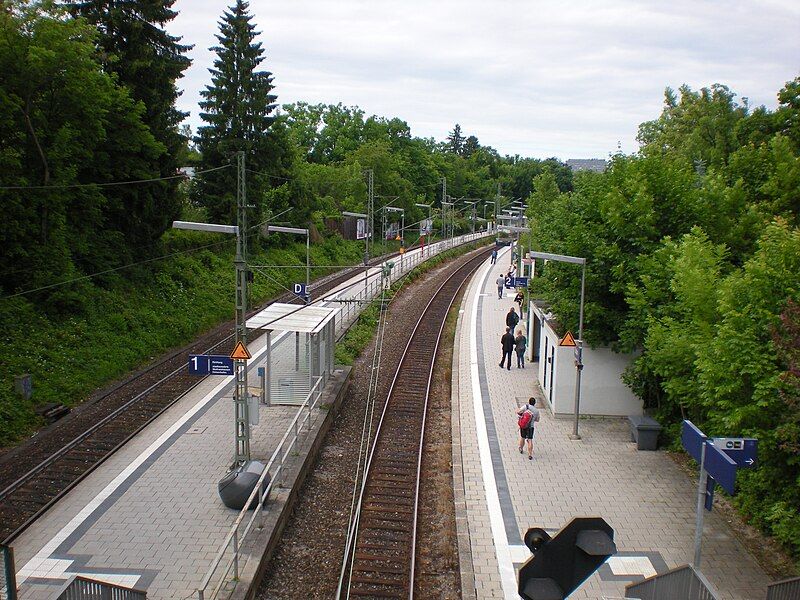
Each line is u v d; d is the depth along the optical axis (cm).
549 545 458
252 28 4412
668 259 1708
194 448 1759
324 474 1712
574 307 1959
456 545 1324
